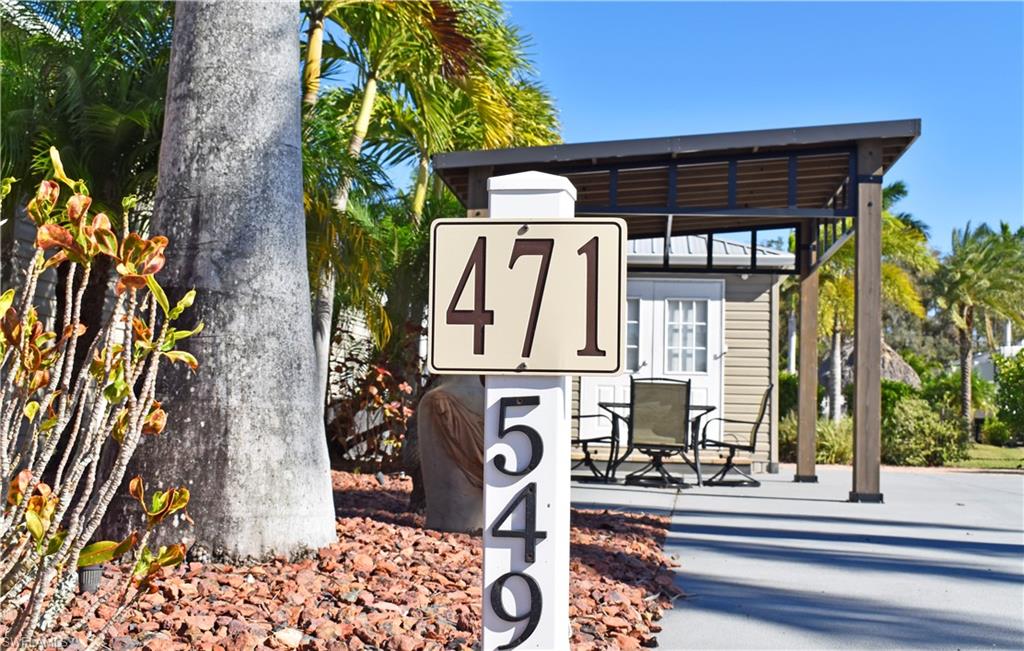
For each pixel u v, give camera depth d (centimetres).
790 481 1151
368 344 1273
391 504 742
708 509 815
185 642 329
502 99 1173
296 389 477
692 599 455
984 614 432
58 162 241
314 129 888
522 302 222
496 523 222
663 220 1184
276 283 478
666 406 1034
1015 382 2355
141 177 805
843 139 874
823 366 4684
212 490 451
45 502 230
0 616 242
